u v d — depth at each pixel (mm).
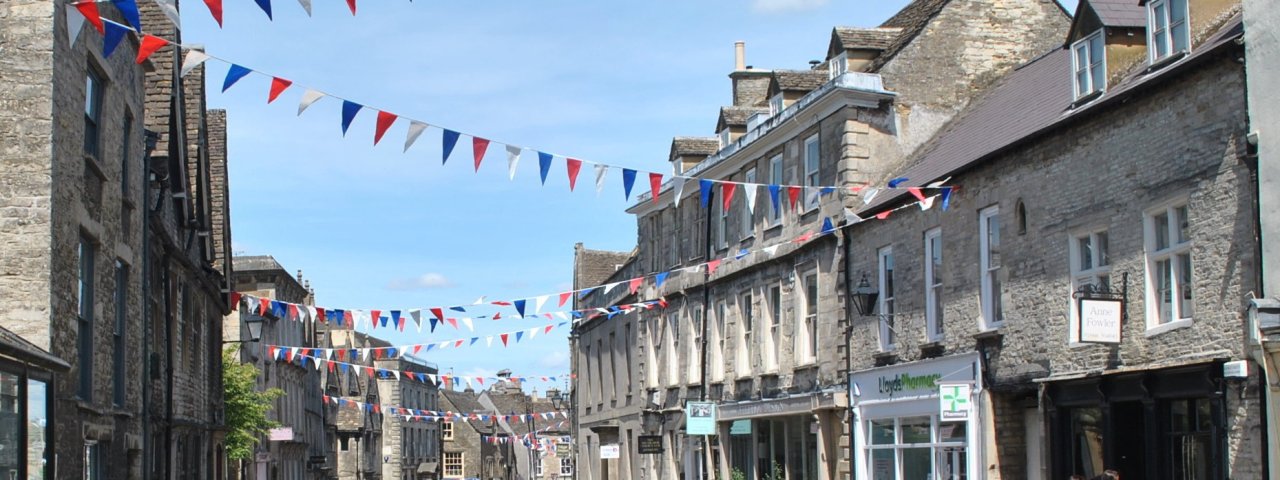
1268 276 14555
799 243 26984
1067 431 18641
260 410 32219
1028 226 19453
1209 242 15617
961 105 26172
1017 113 22156
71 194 15188
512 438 94688
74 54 15320
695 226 33469
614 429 40469
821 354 26156
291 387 47844
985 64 26375
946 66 26203
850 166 25297
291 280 46250
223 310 29094
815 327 26844
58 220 14664
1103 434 17484
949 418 20609
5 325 14133
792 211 27641
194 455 25688
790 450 27875
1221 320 15367
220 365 29234
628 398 39000
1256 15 14820
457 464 85312
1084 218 18109
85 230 15953
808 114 26641
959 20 26391
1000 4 26656
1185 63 15742
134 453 19141
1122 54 18734
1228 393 15180
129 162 18688
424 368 80000
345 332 63750
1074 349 18250
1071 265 18422
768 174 28969
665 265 35781
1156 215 16844
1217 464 15266
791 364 27516
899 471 23297
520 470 98938
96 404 16391
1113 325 17062
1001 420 20281
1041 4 26891
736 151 30109
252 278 43812
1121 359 17266
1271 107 14586
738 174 30703
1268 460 14453
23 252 14281
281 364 45344
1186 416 16172
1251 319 14320
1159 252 16703
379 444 69375
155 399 20891
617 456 39562
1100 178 17812
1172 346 16250
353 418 63188
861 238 24797
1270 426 14430
